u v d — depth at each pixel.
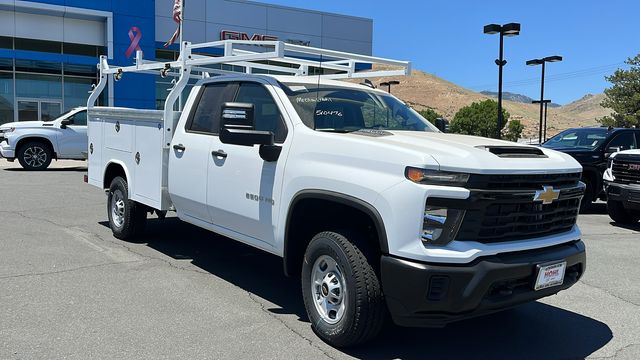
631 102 43.00
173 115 6.11
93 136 7.95
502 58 20.16
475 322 4.89
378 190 3.76
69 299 5.00
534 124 122.56
